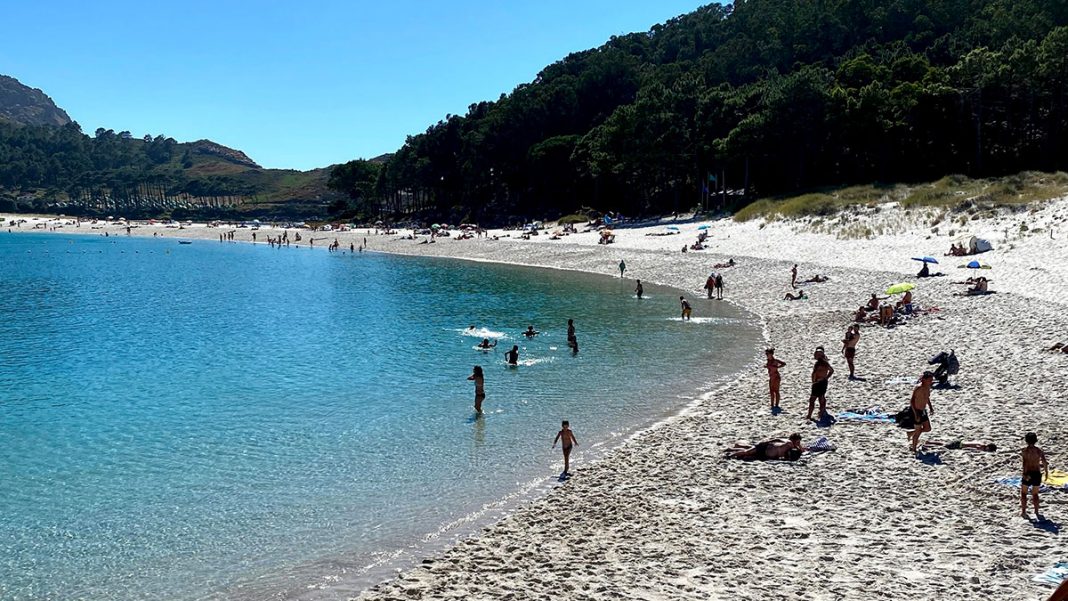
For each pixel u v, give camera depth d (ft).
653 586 48.42
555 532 58.95
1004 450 68.54
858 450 72.54
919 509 58.39
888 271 189.88
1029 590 44.91
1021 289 146.92
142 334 160.45
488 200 546.26
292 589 54.03
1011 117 327.67
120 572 57.31
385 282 253.44
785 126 340.59
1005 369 95.61
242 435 89.25
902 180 317.83
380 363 125.70
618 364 119.34
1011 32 388.57
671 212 402.11
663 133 371.15
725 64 523.29
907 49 414.41
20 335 160.56
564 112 533.14
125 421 95.76
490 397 102.58
